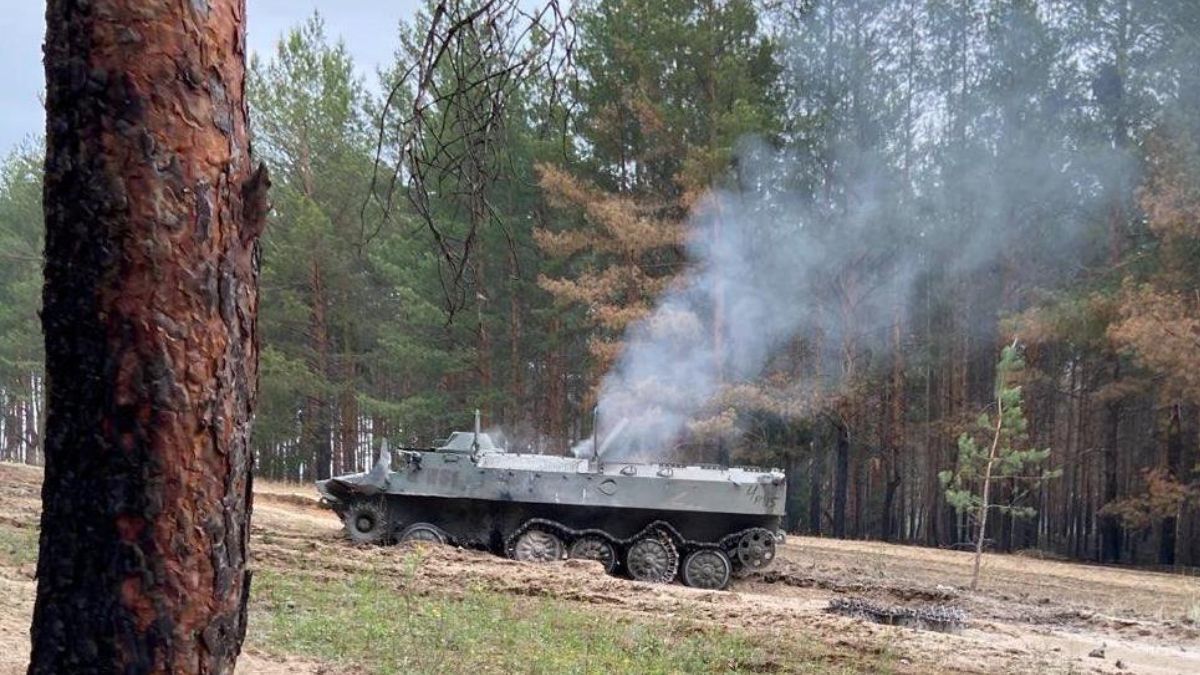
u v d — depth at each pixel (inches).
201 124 113.3
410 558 510.0
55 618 110.8
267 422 1369.3
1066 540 1413.6
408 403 1221.7
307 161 1316.4
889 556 881.5
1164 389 1002.7
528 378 1306.6
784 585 642.2
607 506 609.0
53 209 112.4
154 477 109.8
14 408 2047.2
